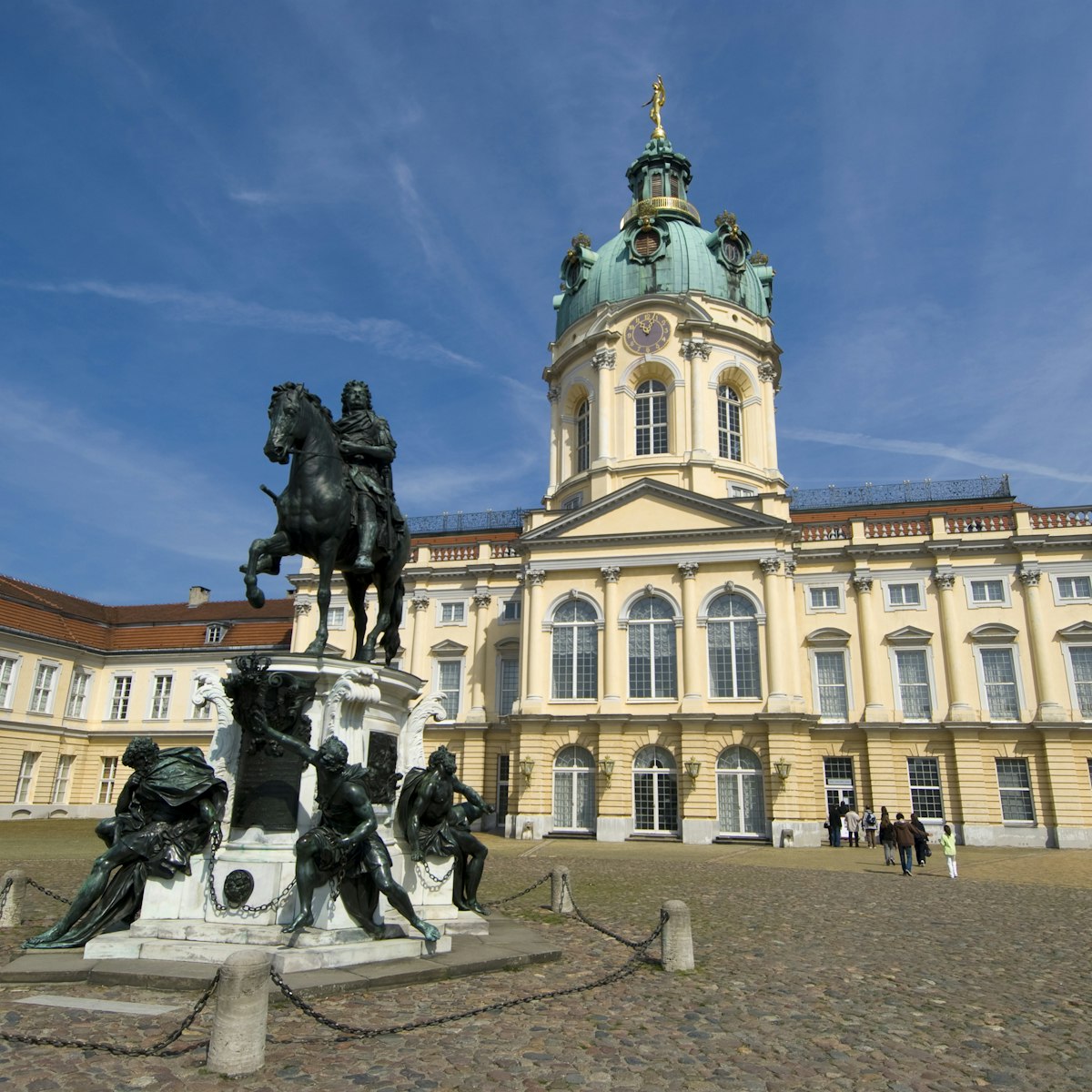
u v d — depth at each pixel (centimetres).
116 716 5378
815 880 2319
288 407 1077
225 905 917
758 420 4841
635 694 3959
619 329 4856
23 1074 612
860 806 3959
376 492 1159
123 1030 705
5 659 4797
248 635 5372
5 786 4728
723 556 3972
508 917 1410
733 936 1327
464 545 4881
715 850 3378
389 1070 645
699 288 4869
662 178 5522
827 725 4047
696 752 3728
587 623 4094
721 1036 770
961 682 3972
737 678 3866
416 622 4784
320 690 1012
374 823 914
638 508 4144
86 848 2825
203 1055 661
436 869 1130
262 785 979
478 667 4625
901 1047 755
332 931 898
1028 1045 773
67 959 880
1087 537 3959
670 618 3997
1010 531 4131
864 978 1038
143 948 884
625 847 3425
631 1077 654
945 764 3906
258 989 642
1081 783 3753
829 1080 666
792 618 3903
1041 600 3988
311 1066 648
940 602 4091
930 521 4225
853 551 4212
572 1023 787
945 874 2602
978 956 1213
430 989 870
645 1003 871
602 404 4744
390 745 1110
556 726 3950
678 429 4631
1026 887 2211
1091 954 1250
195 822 959
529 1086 628
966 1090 655
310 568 4844
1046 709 3841
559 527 4184
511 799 3969
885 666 4094
